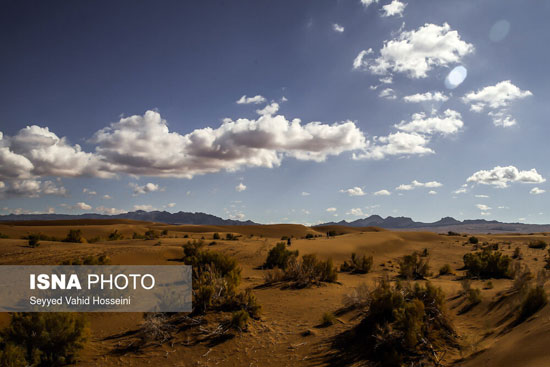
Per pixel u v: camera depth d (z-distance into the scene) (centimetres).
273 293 1595
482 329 901
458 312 1113
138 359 855
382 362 728
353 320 1057
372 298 964
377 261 3488
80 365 819
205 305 1127
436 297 919
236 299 1205
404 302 877
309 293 1583
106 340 986
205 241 4131
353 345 841
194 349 906
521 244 5847
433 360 713
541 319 713
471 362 662
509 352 609
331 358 797
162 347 921
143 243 3584
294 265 2014
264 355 861
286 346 908
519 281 1126
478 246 5403
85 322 898
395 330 794
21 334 798
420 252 4569
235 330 1015
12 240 3272
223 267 1844
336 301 1380
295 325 1084
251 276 2178
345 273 2542
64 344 826
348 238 5456
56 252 2452
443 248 5119
